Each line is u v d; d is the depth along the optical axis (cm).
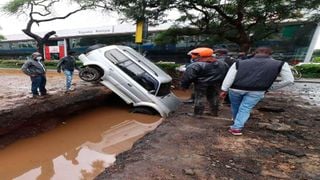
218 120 641
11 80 1580
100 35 2803
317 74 1623
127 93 942
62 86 1170
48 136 742
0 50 3719
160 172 373
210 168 386
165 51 2377
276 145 477
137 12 1422
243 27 1488
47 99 823
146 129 814
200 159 417
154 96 923
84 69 963
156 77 929
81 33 2906
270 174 368
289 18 1510
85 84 1200
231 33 1586
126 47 1070
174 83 1401
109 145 690
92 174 523
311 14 1504
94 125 849
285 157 426
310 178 356
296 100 933
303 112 736
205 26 1588
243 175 366
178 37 1745
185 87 644
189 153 441
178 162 406
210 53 623
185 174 367
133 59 970
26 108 721
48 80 1547
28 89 1160
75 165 569
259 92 479
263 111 742
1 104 731
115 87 953
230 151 449
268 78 464
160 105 912
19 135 688
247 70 471
